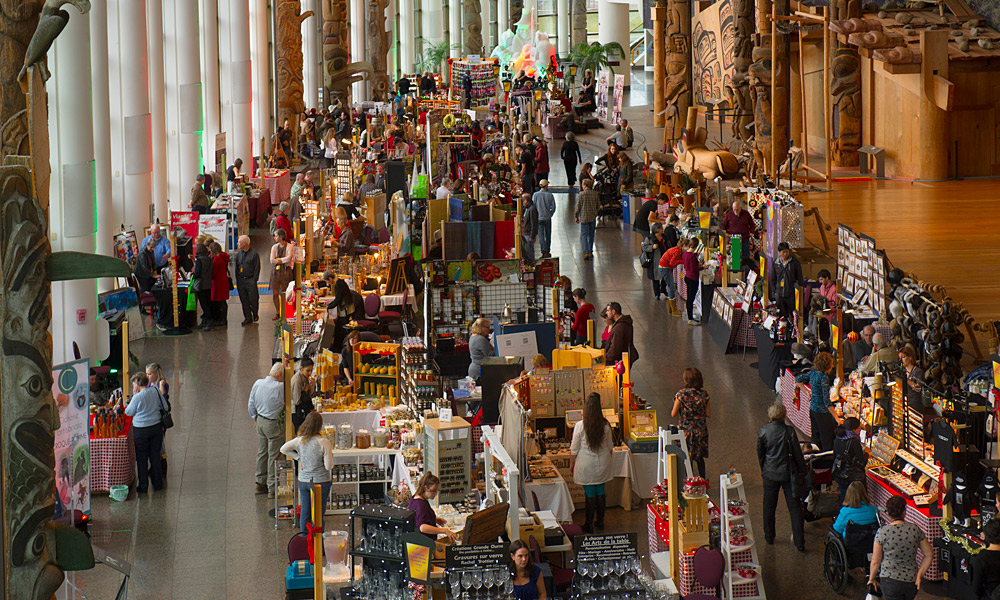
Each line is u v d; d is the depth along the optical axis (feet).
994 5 80.12
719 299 55.67
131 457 37.52
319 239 62.39
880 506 33.32
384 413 38.65
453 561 25.64
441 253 56.08
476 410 39.99
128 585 30.60
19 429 16.60
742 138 93.71
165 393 37.99
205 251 57.67
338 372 41.70
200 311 63.16
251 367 51.83
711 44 116.57
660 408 45.39
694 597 27.84
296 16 117.91
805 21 83.25
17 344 16.53
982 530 29.25
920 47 76.02
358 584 27.35
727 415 44.60
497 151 101.76
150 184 63.00
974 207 67.05
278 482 35.55
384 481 36.27
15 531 16.70
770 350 47.98
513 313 48.19
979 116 78.54
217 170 87.66
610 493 36.14
